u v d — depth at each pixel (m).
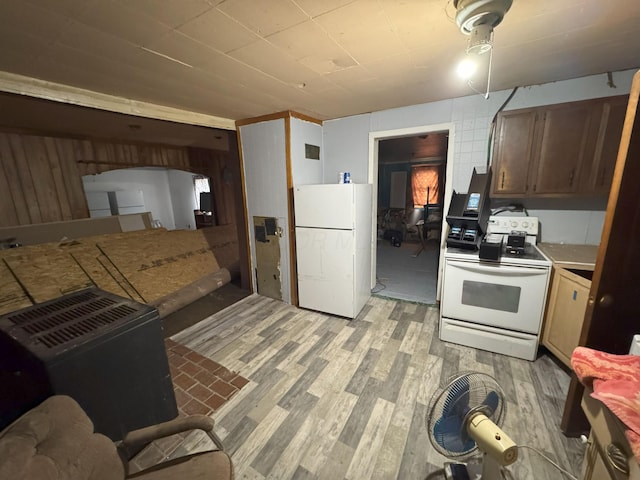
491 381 1.13
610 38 1.52
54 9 1.11
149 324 1.52
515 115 2.23
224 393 1.92
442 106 2.70
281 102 2.57
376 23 1.30
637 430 0.74
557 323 2.02
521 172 2.28
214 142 5.48
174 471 1.03
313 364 2.20
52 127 3.76
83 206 4.74
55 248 3.36
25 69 1.67
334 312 2.97
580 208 2.37
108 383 1.35
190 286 3.63
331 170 3.48
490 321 2.23
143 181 7.63
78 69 1.71
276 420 1.69
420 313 2.99
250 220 3.48
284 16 1.23
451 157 2.74
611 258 1.26
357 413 1.73
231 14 1.20
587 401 1.01
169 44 1.45
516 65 1.90
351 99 2.55
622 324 1.34
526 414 1.66
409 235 6.77
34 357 1.16
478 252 2.29
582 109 2.02
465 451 1.16
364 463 1.42
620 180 1.19
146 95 2.24
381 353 2.31
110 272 3.46
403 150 5.80
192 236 4.93
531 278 2.03
